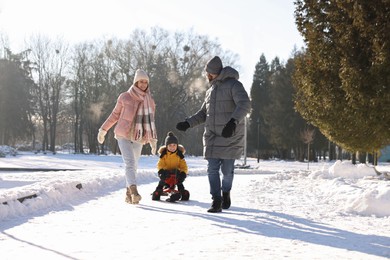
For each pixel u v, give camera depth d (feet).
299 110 55.16
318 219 23.68
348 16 46.14
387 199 25.85
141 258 14.43
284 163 183.32
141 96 29.37
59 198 28.32
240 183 46.37
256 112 294.25
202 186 43.24
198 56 234.17
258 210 26.35
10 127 265.54
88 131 273.33
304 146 235.20
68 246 16.11
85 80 259.39
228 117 25.57
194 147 288.92
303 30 51.39
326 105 49.19
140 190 38.63
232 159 26.00
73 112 299.38
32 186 28.76
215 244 16.78
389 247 16.93
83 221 21.61
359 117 45.65
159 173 31.22
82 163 128.88
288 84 237.86
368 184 37.04
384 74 42.60
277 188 40.32
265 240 17.75
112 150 279.49
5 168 89.86
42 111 269.03
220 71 26.08
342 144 52.54
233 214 24.57
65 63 265.13
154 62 234.17
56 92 266.16
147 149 243.19
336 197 31.42
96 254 14.90
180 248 15.99
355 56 44.96
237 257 14.78
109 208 26.53
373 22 42.42
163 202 30.19
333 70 47.98
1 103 261.24
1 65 263.49
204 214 24.44
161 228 19.95
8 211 22.52
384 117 44.57
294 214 25.11
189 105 249.75
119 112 29.96
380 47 41.19
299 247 16.60
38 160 150.10
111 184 40.88
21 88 266.98
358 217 24.98
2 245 16.17
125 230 19.38
